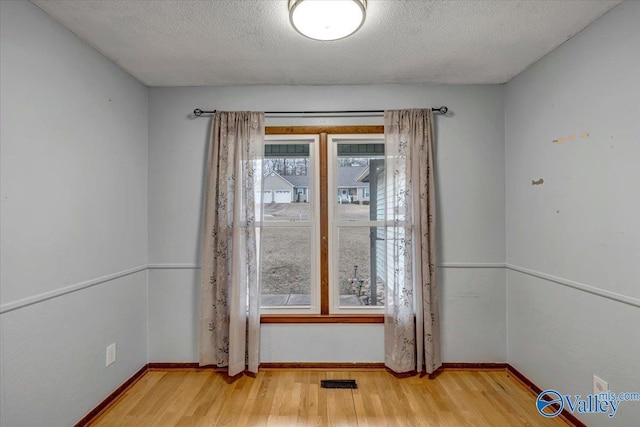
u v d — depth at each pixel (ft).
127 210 7.69
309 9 5.02
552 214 6.73
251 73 7.84
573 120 6.17
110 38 6.23
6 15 4.74
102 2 5.14
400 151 8.27
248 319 8.16
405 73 7.88
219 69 7.61
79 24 5.75
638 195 4.90
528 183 7.54
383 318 8.47
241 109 8.60
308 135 8.75
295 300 8.94
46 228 5.40
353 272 8.98
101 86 6.82
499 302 8.49
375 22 5.74
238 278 7.98
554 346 6.66
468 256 8.52
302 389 7.55
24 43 5.02
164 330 8.52
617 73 5.23
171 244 8.57
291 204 9.00
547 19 5.64
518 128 7.93
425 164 8.16
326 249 8.67
